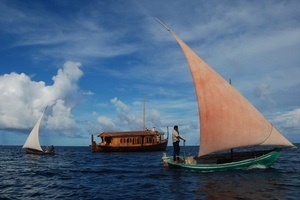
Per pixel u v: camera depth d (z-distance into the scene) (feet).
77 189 55.47
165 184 57.77
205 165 71.77
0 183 64.13
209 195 46.68
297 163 89.56
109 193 50.83
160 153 196.44
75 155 195.21
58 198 47.78
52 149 211.61
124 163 113.19
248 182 56.75
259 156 76.02
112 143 202.49
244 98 71.41
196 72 74.84
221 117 72.13
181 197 45.98
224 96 71.87
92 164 112.78
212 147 73.05
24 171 89.51
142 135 202.08
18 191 54.34
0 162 133.39
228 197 44.83
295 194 45.96
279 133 71.31
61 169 94.12
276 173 67.41
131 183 60.80
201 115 74.33
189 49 75.41
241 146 70.90
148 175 71.92
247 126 70.44
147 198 46.06
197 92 74.84
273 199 43.01
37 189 56.29
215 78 72.79
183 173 71.26
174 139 78.28
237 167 72.18
